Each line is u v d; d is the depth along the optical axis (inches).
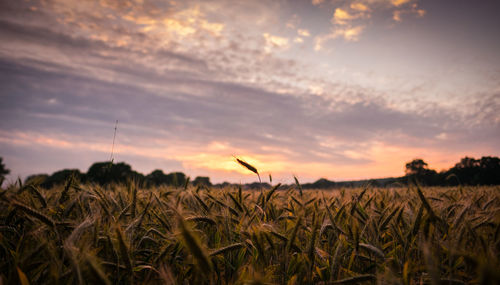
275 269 62.3
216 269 59.6
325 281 59.6
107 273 52.0
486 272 32.0
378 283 48.8
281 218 88.0
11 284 45.6
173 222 74.1
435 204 91.5
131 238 66.0
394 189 144.0
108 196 96.4
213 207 92.0
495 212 75.9
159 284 57.4
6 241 60.9
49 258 52.7
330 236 78.1
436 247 58.5
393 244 70.7
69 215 84.0
